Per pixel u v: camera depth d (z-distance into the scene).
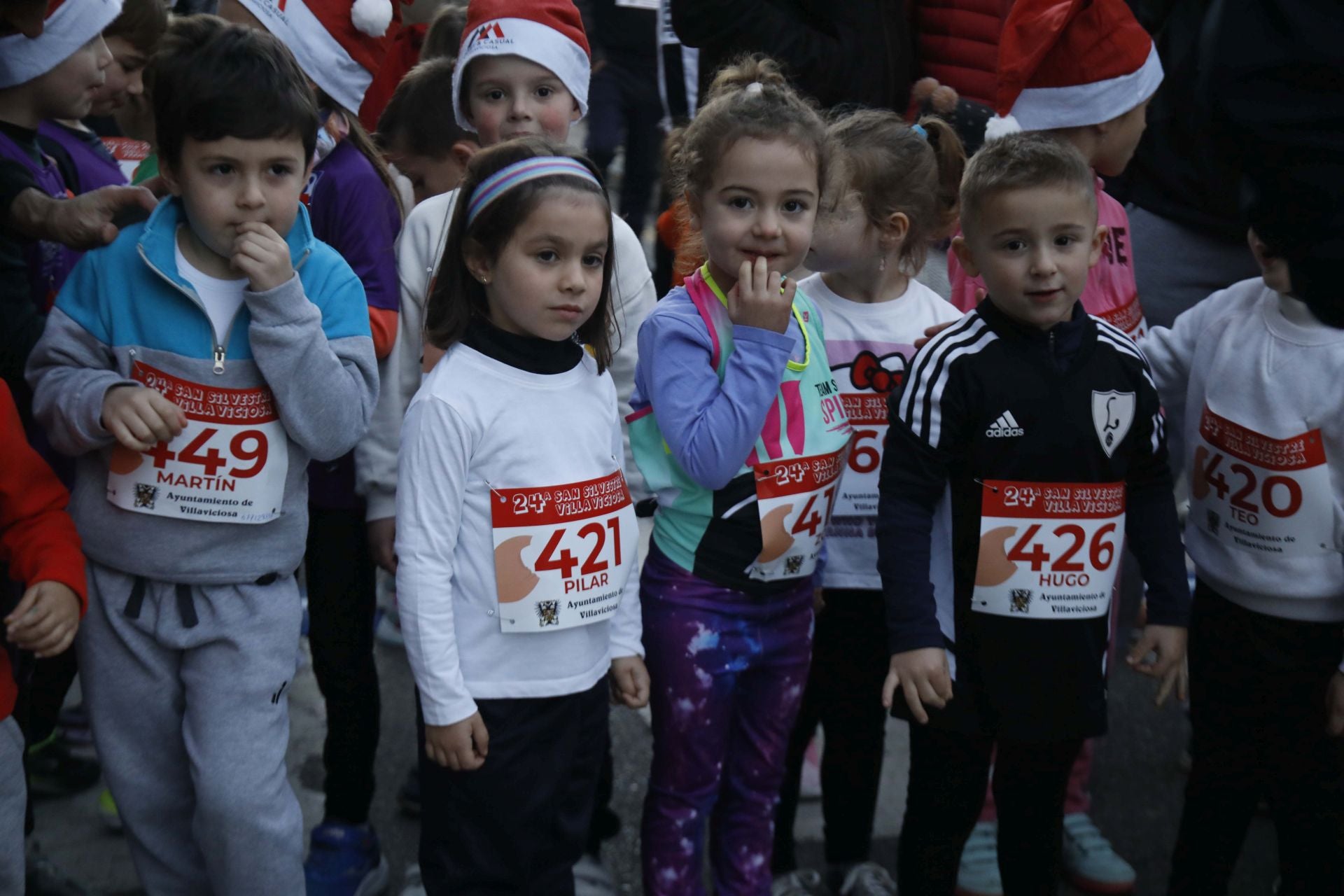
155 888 2.33
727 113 2.27
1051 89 3.07
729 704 2.45
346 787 2.74
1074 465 2.29
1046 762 2.44
